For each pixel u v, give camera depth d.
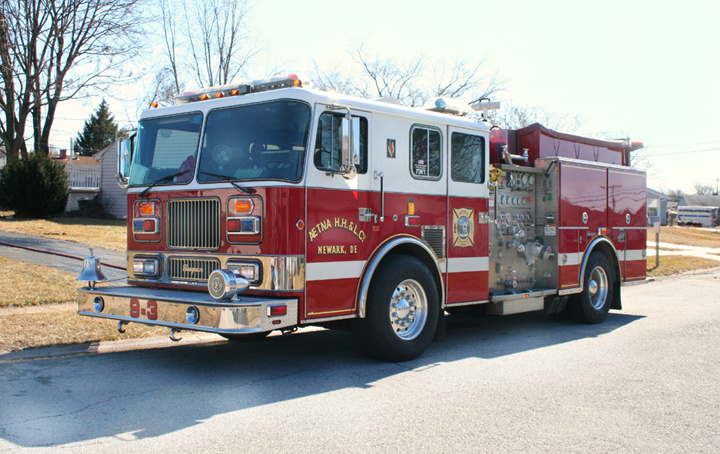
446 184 6.81
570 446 3.96
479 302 7.23
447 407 4.75
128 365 5.98
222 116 5.87
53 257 12.36
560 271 8.27
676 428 4.34
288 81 5.84
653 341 7.56
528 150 8.61
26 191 23.19
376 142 6.07
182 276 5.95
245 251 5.48
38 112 26.59
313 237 5.47
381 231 6.07
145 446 3.82
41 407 4.58
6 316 7.38
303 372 5.82
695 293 13.04
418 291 6.46
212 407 4.67
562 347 7.18
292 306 5.30
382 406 4.76
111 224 23.25
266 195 5.37
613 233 9.38
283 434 4.09
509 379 5.64
